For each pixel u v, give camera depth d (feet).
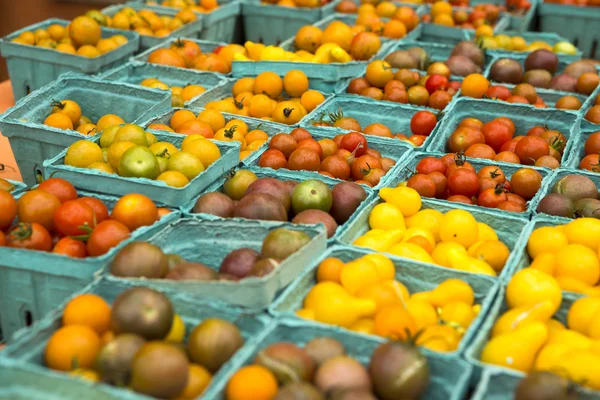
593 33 4.20
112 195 2.14
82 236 1.91
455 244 2.00
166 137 2.41
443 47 3.47
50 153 2.52
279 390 1.47
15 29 5.23
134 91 2.74
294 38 3.40
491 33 3.71
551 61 3.20
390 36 3.61
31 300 1.91
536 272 1.77
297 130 2.49
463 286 1.81
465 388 1.55
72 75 2.78
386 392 1.50
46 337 1.61
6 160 2.76
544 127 2.69
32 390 1.47
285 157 2.40
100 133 2.41
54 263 1.84
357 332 1.64
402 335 1.65
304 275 1.82
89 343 1.57
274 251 1.83
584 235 1.97
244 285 1.71
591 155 2.54
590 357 1.55
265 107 2.72
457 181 2.27
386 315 1.66
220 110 2.74
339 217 2.15
